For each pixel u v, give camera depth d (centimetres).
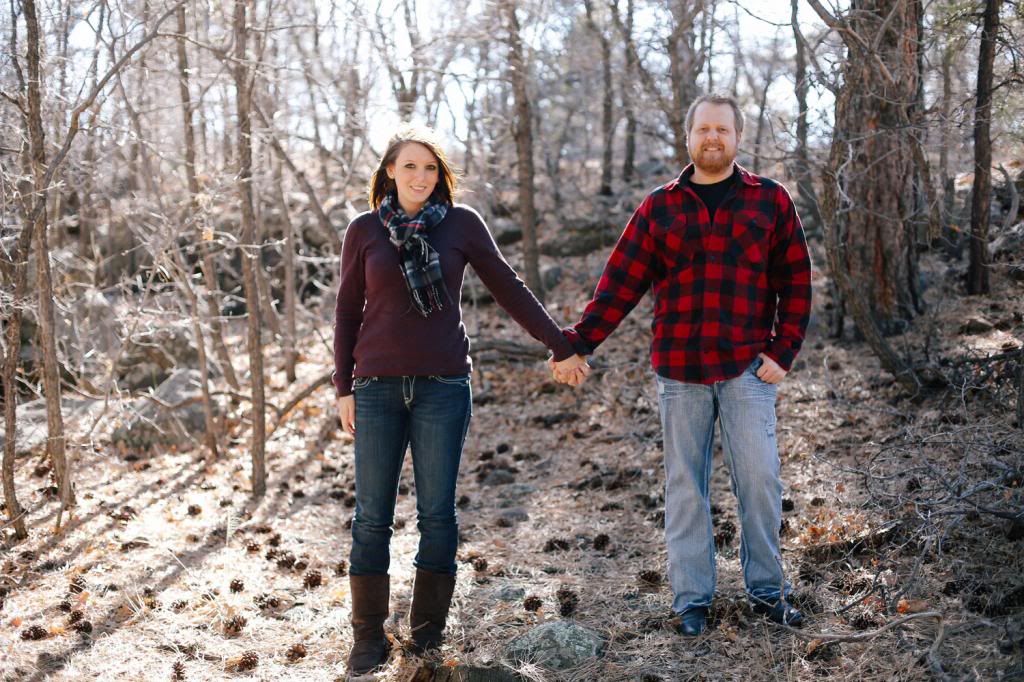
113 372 590
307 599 386
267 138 596
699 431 324
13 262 440
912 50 548
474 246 319
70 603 376
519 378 747
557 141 1305
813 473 454
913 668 284
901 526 364
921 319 612
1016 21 534
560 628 328
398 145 311
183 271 609
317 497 542
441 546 319
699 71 888
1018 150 591
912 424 471
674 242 320
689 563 328
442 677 310
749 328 318
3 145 486
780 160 503
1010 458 375
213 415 678
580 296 957
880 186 598
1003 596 310
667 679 297
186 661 331
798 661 299
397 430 315
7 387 446
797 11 507
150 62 687
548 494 511
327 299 1090
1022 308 579
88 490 539
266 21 568
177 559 424
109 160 640
